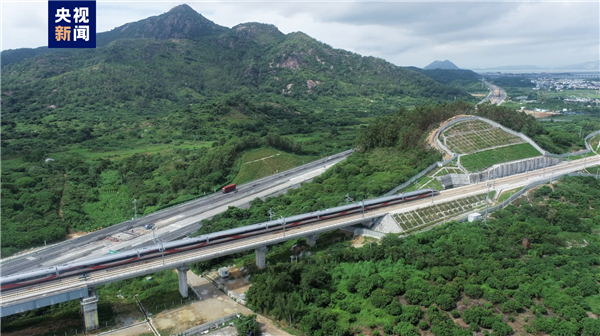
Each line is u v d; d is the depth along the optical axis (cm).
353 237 13888
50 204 17388
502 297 9375
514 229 12375
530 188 16250
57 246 13850
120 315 10319
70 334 9506
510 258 11081
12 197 17400
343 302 9938
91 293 9825
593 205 14500
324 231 13238
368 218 14038
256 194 19150
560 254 11262
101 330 9675
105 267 10344
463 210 15000
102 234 14850
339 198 15775
